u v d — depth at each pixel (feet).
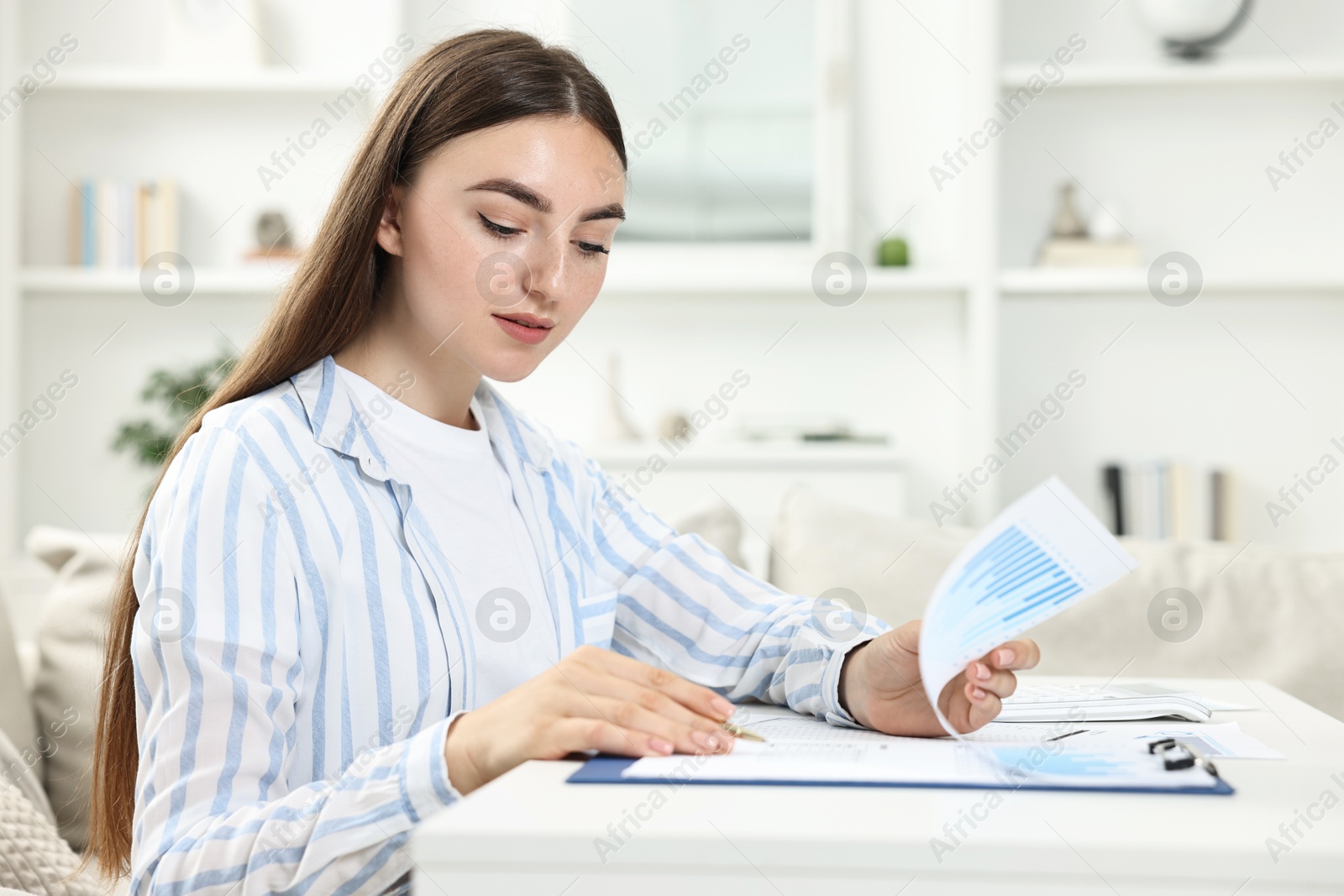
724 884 1.73
